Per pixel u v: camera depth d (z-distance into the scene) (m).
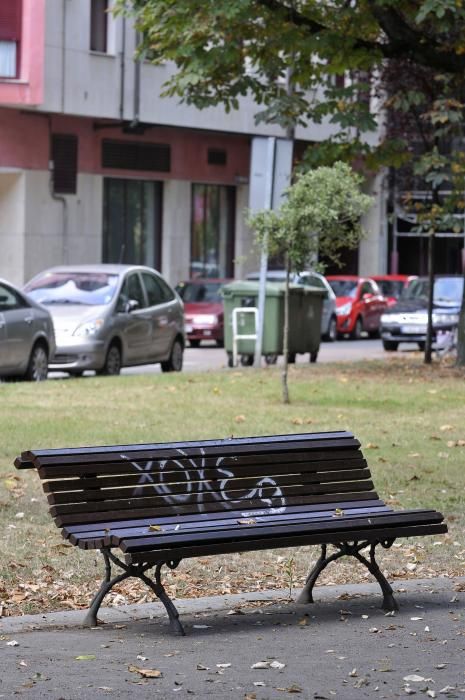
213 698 7.26
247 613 9.41
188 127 48.03
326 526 9.21
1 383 23.91
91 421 18.64
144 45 26.16
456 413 20.31
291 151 25.80
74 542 8.71
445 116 25.89
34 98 42.44
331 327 45.41
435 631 8.85
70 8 43.59
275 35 25.59
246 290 30.98
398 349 41.06
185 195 50.62
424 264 66.06
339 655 8.22
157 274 29.83
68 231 45.69
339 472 9.92
